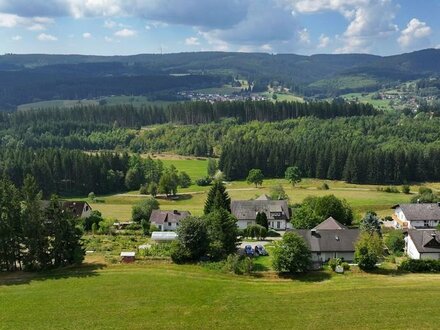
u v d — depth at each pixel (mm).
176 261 80438
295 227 106500
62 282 70688
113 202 161250
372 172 189625
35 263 77562
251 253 87812
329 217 102750
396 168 189500
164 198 164875
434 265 76250
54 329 54406
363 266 76312
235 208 119000
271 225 117438
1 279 73062
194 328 54406
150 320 56750
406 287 67250
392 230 107812
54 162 175250
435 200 139750
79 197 172750
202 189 180375
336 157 195250
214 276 73688
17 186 168375
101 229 109500
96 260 82500
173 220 115062
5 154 185000
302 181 193375
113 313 58844
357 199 154625
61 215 79500
